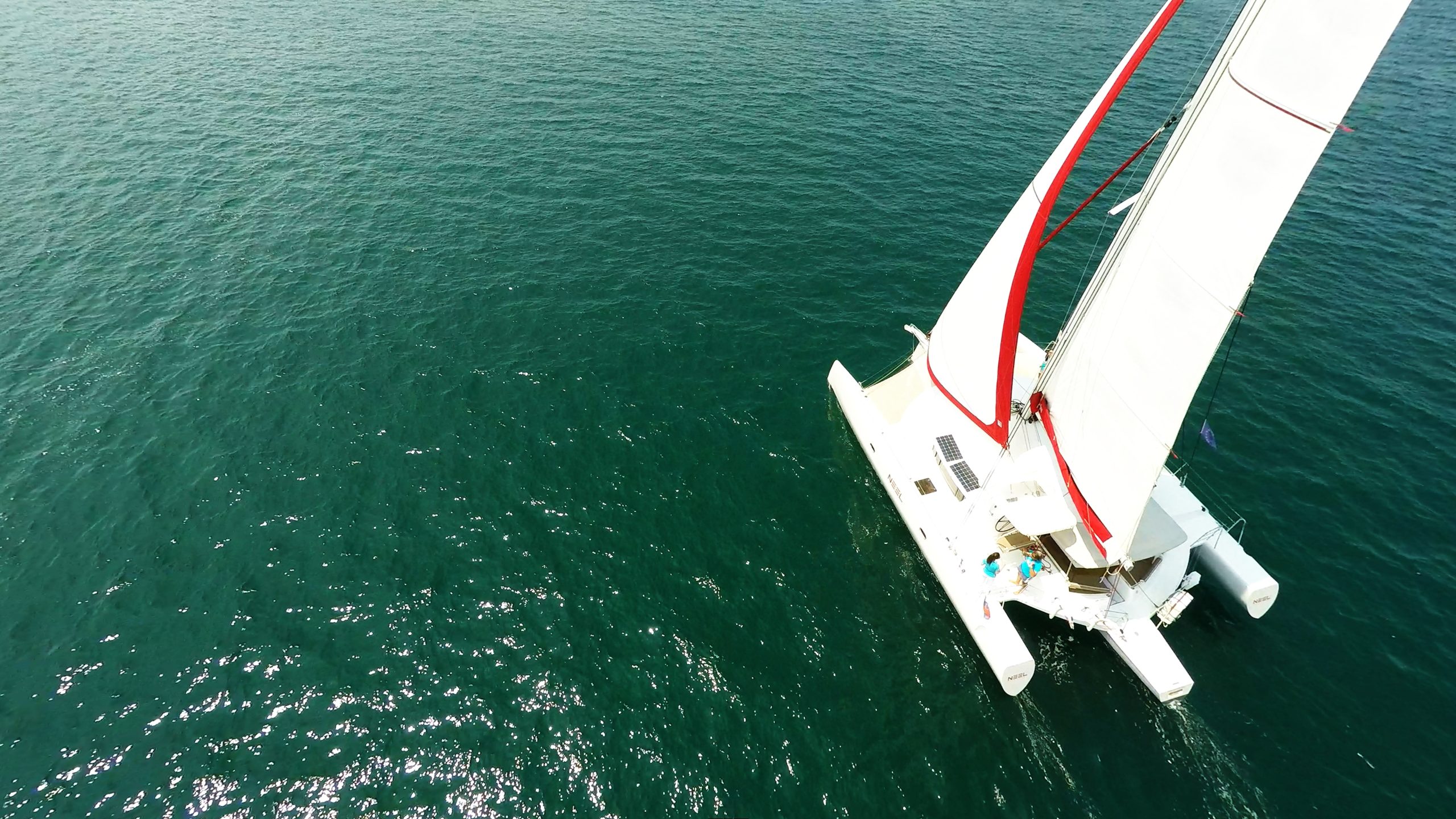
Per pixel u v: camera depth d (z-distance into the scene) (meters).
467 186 37.28
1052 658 18.48
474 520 21.36
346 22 58.25
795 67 52.47
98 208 34.72
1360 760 16.48
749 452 24.02
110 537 20.50
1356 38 10.34
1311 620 19.22
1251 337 28.73
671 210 36.00
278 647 18.08
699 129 43.38
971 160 41.12
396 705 17.05
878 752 16.69
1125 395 15.55
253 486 22.05
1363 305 30.45
